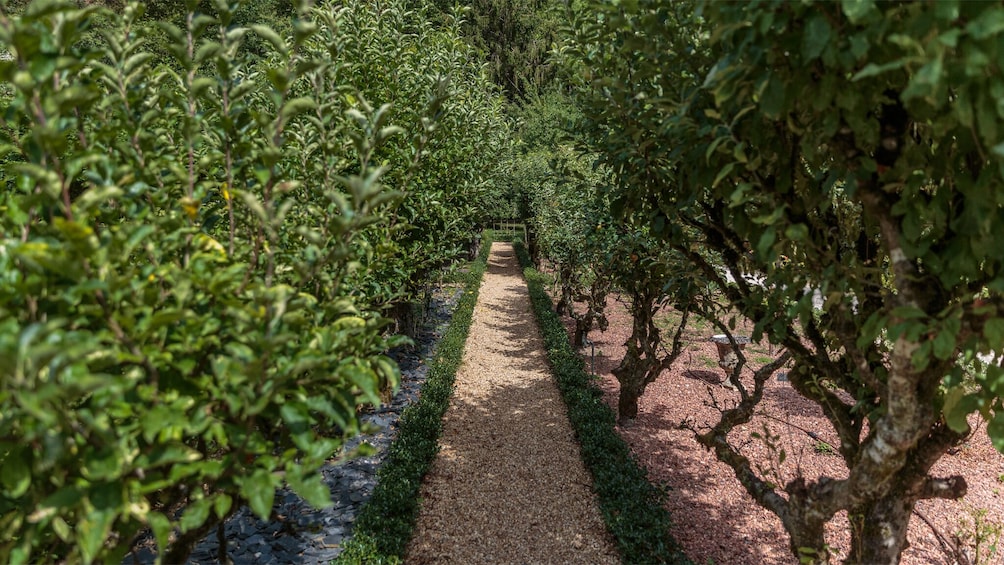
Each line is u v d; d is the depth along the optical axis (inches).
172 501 86.0
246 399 64.7
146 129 94.5
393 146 238.5
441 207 279.3
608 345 422.9
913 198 74.2
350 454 72.2
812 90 74.6
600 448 238.2
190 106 85.4
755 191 95.8
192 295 73.6
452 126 274.5
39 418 49.4
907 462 95.8
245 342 70.7
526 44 1341.0
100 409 57.9
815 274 97.7
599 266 367.2
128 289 64.2
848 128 78.8
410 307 389.7
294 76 85.0
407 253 272.4
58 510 56.1
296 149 123.0
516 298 621.9
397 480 209.2
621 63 135.3
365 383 73.5
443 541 189.6
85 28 74.1
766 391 309.9
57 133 56.6
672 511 199.0
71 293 59.5
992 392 69.4
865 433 242.2
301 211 130.1
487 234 1085.8
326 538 179.3
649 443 254.5
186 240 78.7
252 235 105.2
